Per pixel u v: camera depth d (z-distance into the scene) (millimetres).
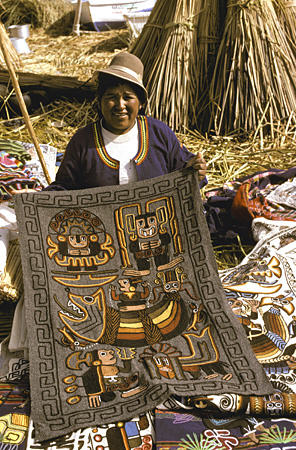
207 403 2023
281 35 4527
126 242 2549
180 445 1902
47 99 5250
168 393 2029
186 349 2254
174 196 2562
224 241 3287
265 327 2396
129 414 2006
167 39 4633
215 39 4633
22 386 2207
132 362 2205
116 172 2637
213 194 3600
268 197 3383
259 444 1896
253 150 4348
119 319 2377
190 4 4578
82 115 5066
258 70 4449
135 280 2506
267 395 2049
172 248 2551
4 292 2539
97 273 2486
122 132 2598
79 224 2521
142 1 7402
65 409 2025
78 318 2352
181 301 2443
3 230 2826
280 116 4547
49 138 4668
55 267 2438
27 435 1983
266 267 2707
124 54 2484
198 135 4617
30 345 2223
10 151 3623
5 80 5199
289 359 2252
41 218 2467
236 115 4512
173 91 4625
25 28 7504
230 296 2561
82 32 7652
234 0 4434
